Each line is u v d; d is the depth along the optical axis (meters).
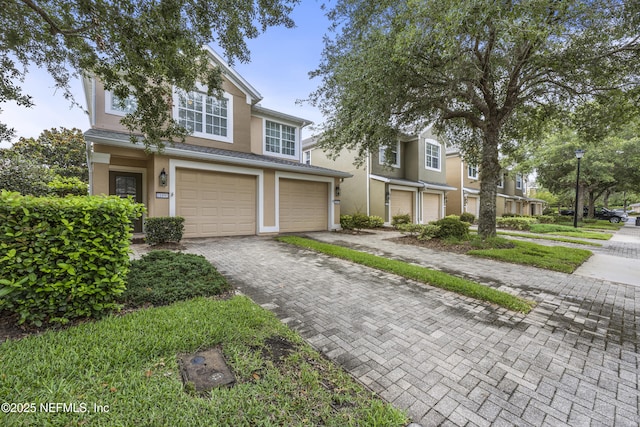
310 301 4.01
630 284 5.19
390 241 9.70
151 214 8.23
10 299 2.63
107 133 7.65
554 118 9.38
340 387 2.12
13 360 2.10
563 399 2.14
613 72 6.58
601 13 5.27
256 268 5.68
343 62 6.94
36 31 4.49
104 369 2.05
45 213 2.79
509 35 4.86
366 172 15.54
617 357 2.76
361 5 6.34
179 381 2.00
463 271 5.93
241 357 2.38
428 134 17.73
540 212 34.31
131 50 4.31
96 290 2.97
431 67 6.59
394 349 2.80
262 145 12.20
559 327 3.40
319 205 12.49
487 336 3.13
